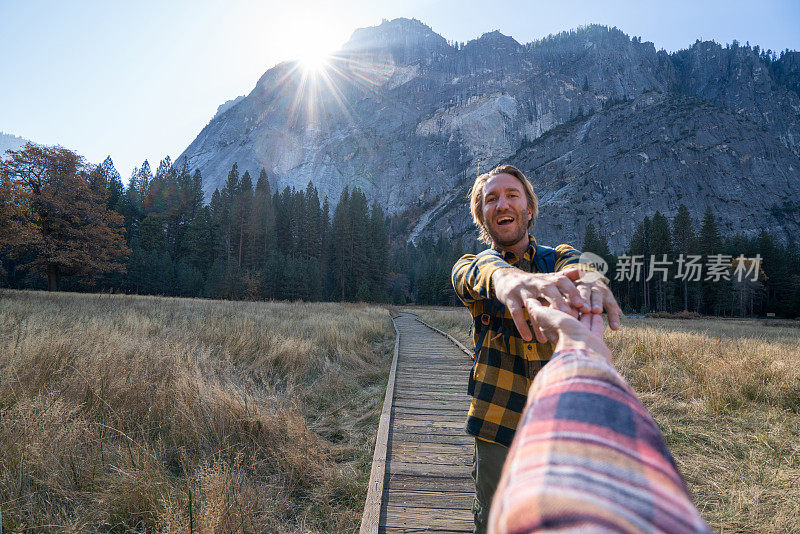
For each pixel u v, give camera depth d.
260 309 19.39
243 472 3.09
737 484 3.12
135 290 54.69
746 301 64.31
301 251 81.81
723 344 8.40
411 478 3.41
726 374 5.74
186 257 67.56
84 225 31.25
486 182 1.41
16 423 3.00
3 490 2.47
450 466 3.63
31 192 26.80
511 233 1.32
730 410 4.81
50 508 2.48
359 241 74.81
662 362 6.57
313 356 7.62
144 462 2.84
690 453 3.72
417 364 8.60
